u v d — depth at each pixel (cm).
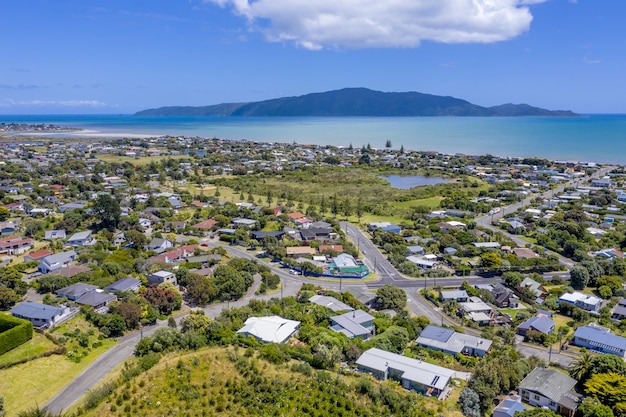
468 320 8644
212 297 9144
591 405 5472
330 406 5294
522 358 7081
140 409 5122
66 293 8594
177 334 6806
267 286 9975
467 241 13338
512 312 9256
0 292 8150
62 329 7338
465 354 7319
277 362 6075
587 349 7625
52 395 5750
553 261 11612
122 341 7306
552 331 8250
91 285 8919
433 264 11731
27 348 6594
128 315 7694
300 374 5869
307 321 7831
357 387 5694
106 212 13550
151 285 9375
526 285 10188
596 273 10481
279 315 8162
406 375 6091
